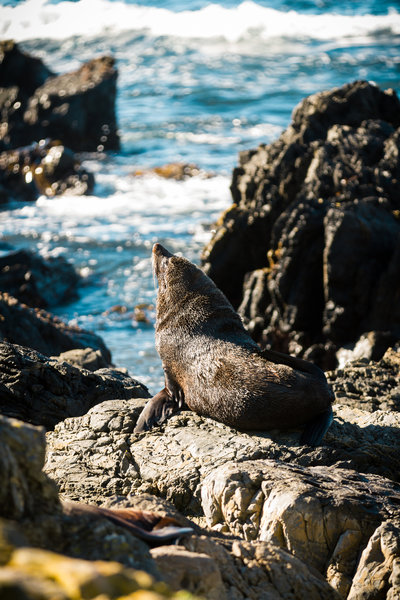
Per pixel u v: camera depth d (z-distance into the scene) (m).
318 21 73.88
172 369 9.61
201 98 55.62
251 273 19.36
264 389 8.48
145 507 5.23
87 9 83.50
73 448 8.36
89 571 2.42
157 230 29.67
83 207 33.28
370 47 67.50
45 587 2.25
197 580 4.06
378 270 17.00
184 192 34.91
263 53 68.50
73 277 24.50
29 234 29.69
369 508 6.15
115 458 8.08
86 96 43.22
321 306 17.98
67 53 76.06
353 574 5.86
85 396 10.03
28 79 45.25
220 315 9.60
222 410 8.81
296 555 5.98
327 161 19.52
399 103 22.70
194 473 7.51
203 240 28.11
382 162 19.28
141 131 47.53
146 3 82.56
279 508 6.10
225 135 45.94
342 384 10.70
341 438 8.33
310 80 59.19
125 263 26.42
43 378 9.65
